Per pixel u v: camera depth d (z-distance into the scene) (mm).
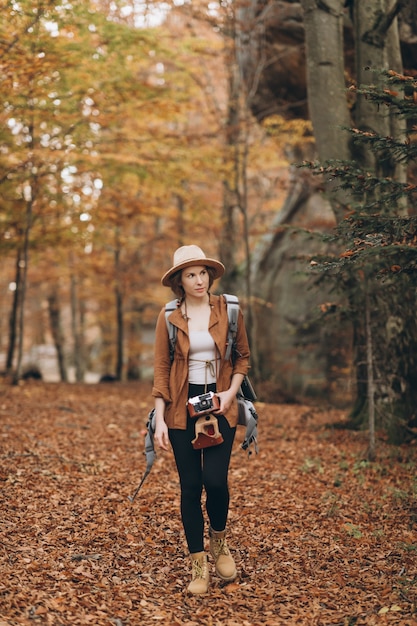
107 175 12031
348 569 3928
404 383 7562
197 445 3576
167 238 17359
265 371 15156
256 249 16734
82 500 5020
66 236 13344
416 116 4090
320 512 5016
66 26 8906
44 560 3816
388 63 7367
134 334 21875
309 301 14594
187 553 4160
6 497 4840
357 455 6691
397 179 7238
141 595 3535
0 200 12555
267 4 11859
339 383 13328
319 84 7336
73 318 19531
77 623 3125
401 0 6984
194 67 13039
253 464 6570
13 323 15594
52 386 13625
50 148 11039
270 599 3527
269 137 13734
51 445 6707
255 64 12633
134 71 11617
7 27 8422
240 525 4707
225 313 3752
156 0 11383
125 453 6812
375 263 6277
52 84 10164
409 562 3975
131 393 13445
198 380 3674
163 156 11641
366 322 6613
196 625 3211
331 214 14055
